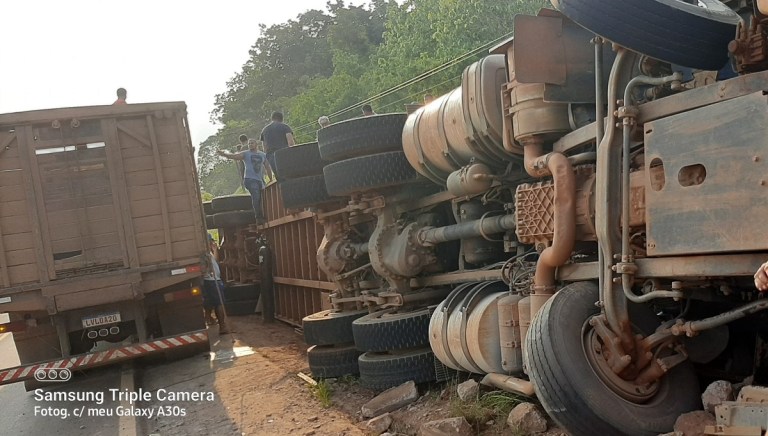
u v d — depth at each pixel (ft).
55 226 30.83
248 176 48.29
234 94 187.52
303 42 182.29
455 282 23.08
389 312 24.81
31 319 31.30
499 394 18.16
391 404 21.03
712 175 10.91
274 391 26.02
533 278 16.14
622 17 12.16
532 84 15.40
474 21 57.00
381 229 25.03
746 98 10.48
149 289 31.89
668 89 13.10
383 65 71.41
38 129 30.76
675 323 12.71
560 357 12.63
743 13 13.88
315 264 36.86
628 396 12.62
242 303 51.49
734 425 10.43
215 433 21.79
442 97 21.68
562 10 13.10
